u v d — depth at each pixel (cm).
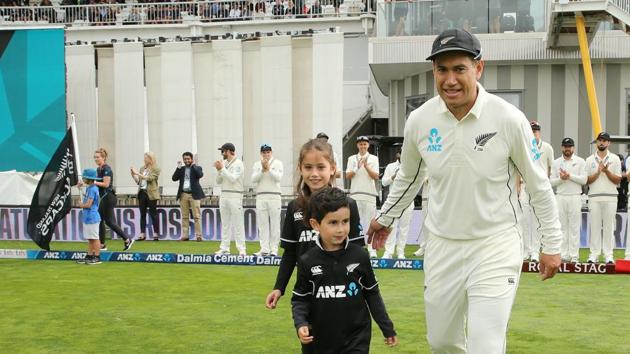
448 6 1745
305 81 1588
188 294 784
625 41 1711
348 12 2264
